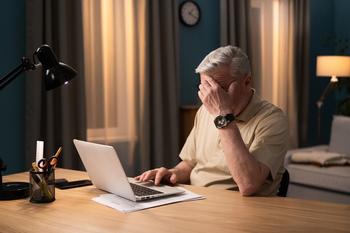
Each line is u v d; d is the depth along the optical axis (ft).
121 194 4.94
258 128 5.82
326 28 19.44
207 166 6.23
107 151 4.71
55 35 10.77
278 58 16.80
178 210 4.44
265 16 16.30
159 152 12.86
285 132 5.78
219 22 15.29
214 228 3.84
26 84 10.33
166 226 3.92
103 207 4.60
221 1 14.70
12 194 5.02
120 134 12.36
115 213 4.37
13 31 10.41
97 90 11.71
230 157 5.22
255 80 15.97
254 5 15.97
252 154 5.53
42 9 10.37
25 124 10.55
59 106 10.87
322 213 4.27
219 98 5.45
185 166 6.79
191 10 14.26
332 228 3.80
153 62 12.79
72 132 11.12
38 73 10.32
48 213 4.43
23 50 10.59
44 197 4.82
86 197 5.05
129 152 12.53
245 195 5.07
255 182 5.09
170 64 13.07
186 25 14.23
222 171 6.07
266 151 5.53
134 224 4.00
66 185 5.58
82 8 11.11
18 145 10.61
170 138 13.19
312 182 12.21
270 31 16.43
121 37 12.19
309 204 4.63
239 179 5.12
